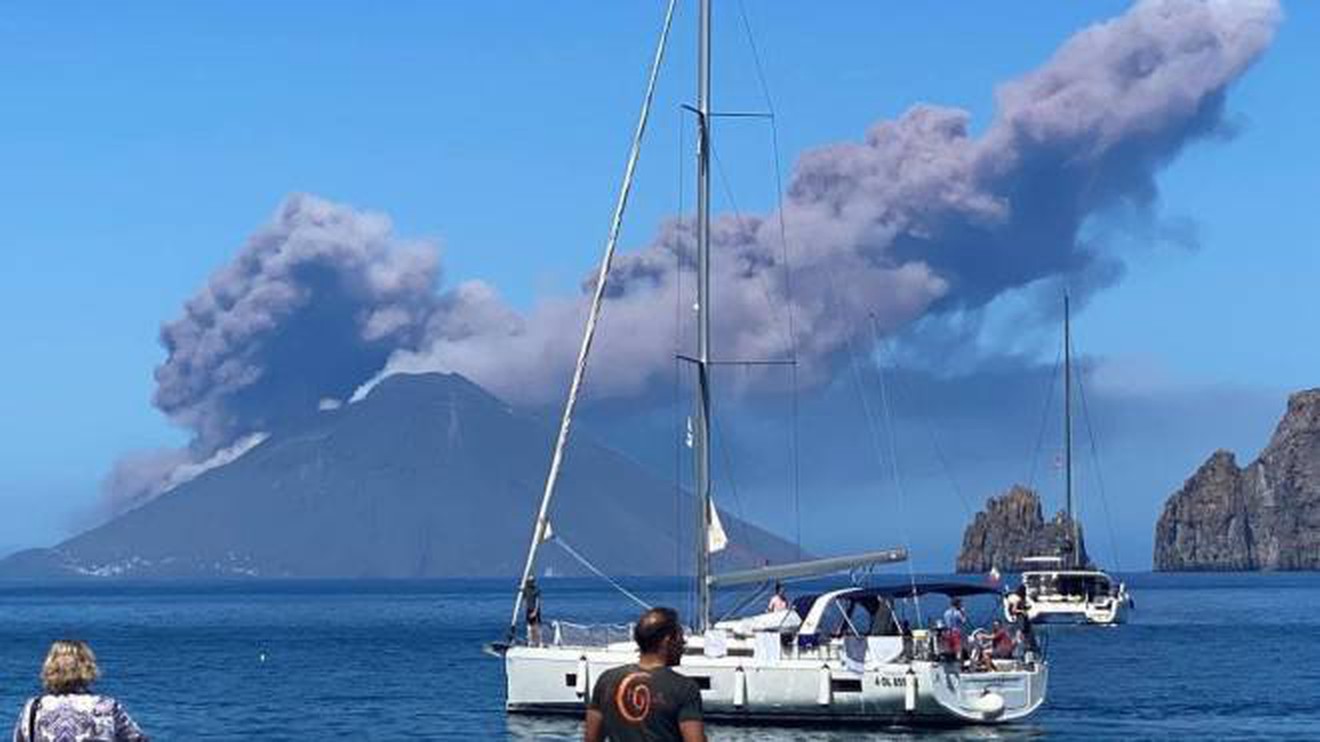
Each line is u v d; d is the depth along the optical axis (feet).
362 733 253.44
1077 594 579.07
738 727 220.43
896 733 219.61
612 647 228.22
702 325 235.20
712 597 229.66
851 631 221.25
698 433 232.73
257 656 476.95
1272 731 245.65
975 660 223.92
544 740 219.41
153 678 383.86
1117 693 312.09
